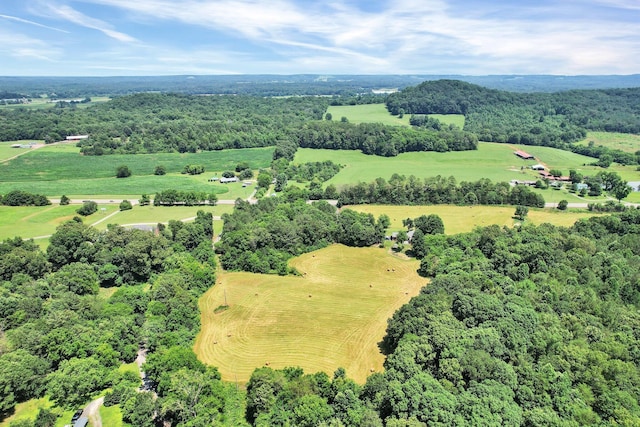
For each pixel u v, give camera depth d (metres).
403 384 68.06
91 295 109.25
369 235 154.88
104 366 84.50
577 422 62.25
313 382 75.56
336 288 125.19
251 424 74.69
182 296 109.44
